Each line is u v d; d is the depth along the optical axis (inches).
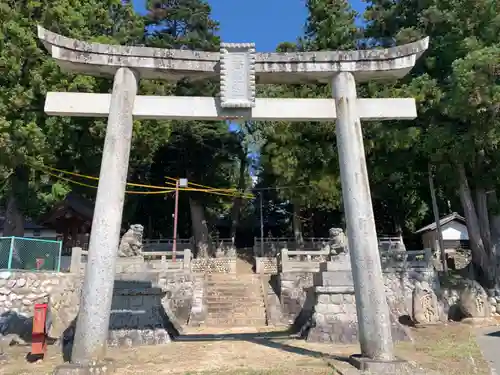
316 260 865.5
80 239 1071.0
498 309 646.5
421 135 712.4
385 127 731.4
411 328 544.1
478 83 534.0
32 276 553.3
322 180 854.5
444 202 1267.2
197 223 1236.5
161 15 1148.5
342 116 369.4
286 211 1577.3
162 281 716.0
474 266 716.0
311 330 449.7
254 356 367.6
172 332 515.5
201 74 382.9
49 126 645.9
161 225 1489.9
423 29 728.3
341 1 926.4
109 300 316.2
